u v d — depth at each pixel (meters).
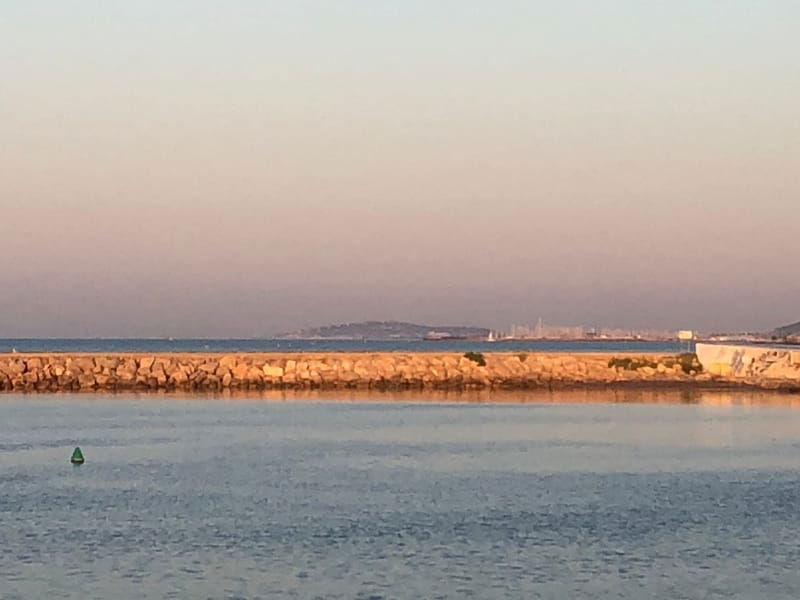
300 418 69.69
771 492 41.22
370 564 29.80
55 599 26.67
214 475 46.09
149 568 29.45
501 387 92.50
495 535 33.44
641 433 60.72
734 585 27.78
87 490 42.12
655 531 34.00
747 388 89.44
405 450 54.12
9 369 90.06
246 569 29.31
